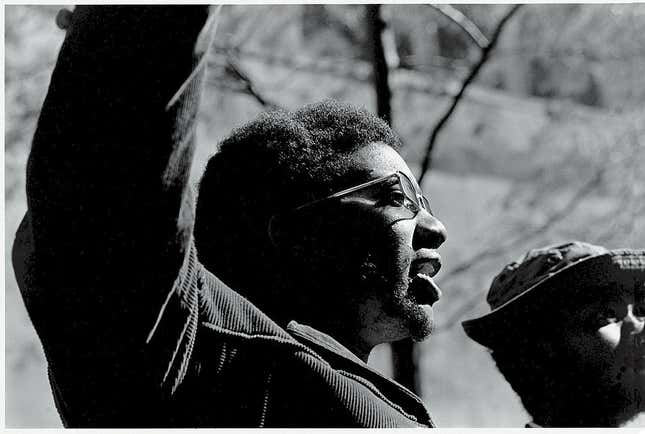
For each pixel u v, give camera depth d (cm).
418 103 516
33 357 472
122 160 117
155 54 114
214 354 135
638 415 203
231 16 460
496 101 641
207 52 118
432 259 158
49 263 124
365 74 528
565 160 552
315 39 544
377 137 161
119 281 123
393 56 354
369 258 152
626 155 494
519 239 471
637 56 521
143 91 115
